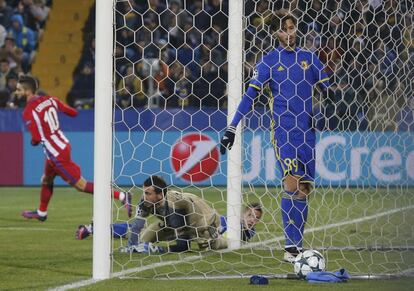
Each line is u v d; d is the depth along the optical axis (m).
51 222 40.06
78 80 69.06
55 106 39.78
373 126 40.25
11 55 70.75
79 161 60.47
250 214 30.69
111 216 23.45
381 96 37.16
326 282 22.30
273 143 27.42
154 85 58.53
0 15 72.81
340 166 48.06
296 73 27.09
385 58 35.38
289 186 26.95
